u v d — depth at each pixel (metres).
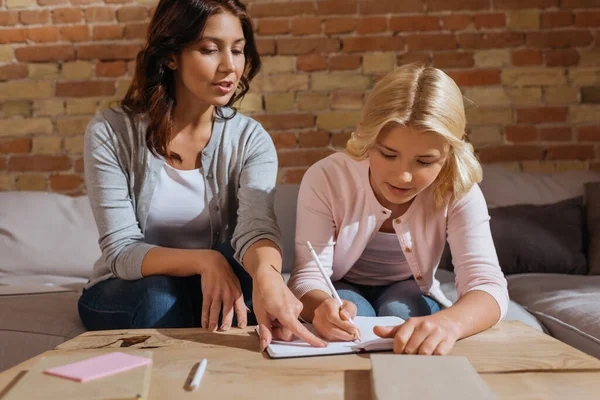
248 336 1.18
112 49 3.15
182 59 1.52
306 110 3.14
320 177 1.55
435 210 1.50
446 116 1.22
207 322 1.29
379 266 1.65
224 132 1.67
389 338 1.11
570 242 2.47
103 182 1.57
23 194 2.60
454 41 3.11
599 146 3.11
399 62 3.12
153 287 1.39
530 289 2.10
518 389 0.87
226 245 1.58
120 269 1.48
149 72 1.56
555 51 3.11
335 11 3.12
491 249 1.43
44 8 3.17
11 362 1.56
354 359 1.02
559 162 3.12
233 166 1.67
